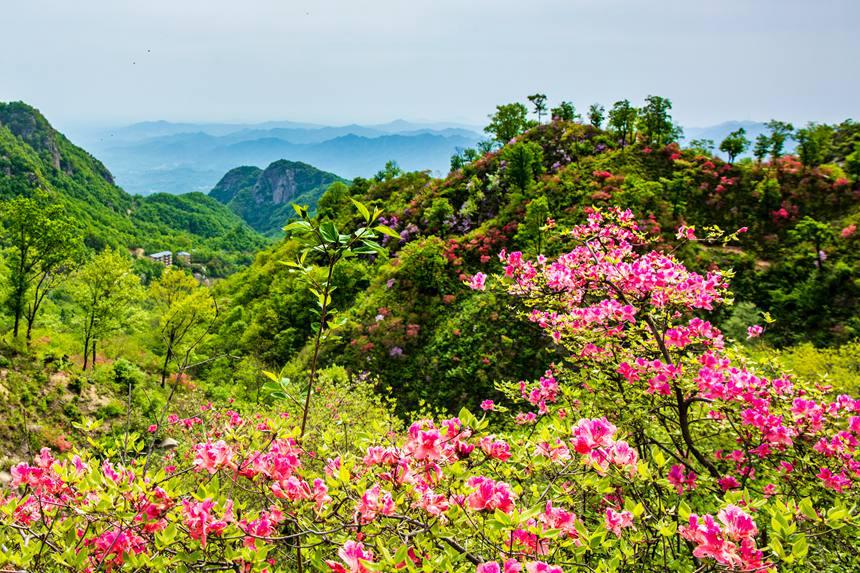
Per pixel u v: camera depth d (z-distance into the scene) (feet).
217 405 53.62
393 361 90.12
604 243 24.91
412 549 9.04
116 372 77.82
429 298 100.83
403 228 151.64
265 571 9.78
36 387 63.36
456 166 185.26
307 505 9.77
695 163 126.00
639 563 12.78
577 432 10.64
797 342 74.79
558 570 7.55
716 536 8.20
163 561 8.71
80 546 9.78
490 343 82.53
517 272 24.39
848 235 88.28
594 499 16.69
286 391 10.78
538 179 139.95
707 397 17.57
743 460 17.39
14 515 9.53
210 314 93.30
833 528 11.35
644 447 20.49
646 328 22.34
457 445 10.16
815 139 111.04
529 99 181.88
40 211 78.43
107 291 87.45
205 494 8.98
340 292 123.13
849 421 15.84
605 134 156.46
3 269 85.97
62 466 10.76
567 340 24.23
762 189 105.91
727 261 92.38
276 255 186.19
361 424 34.83
